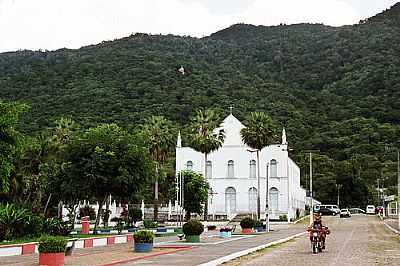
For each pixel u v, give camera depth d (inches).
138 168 1701.5
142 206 3206.2
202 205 3324.3
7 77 5354.3
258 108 5639.8
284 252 1136.2
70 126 2751.0
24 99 4680.1
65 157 1710.1
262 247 1258.6
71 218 2047.2
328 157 5565.9
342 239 1622.8
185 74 5689.0
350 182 5310.0
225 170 3831.2
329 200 5319.9
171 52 6697.8
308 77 7322.8
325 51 7849.4
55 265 788.0
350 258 978.7
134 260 919.7
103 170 1662.2
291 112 5994.1
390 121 6072.8
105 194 1716.3
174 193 3228.3
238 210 3769.7
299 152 5590.6
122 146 1706.4
